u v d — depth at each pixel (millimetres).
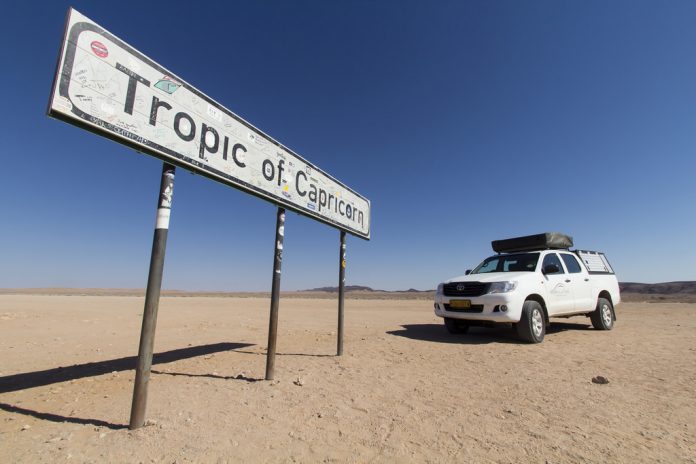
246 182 4363
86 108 2695
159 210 3289
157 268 3230
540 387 4312
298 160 5508
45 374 5168
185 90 3592
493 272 8781
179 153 3447
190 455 2648
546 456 2615
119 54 2982
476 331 9469
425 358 6023
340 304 6523
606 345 7055
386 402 3834
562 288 8383
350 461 2576
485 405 3715
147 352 3174
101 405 3793
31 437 2955
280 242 5016
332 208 6516
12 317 12781
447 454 2666
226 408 3641
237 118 4293
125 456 2629
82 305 21156
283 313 16219
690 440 2838
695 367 5184
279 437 2963
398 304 24984
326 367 5410
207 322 12172
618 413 3438
